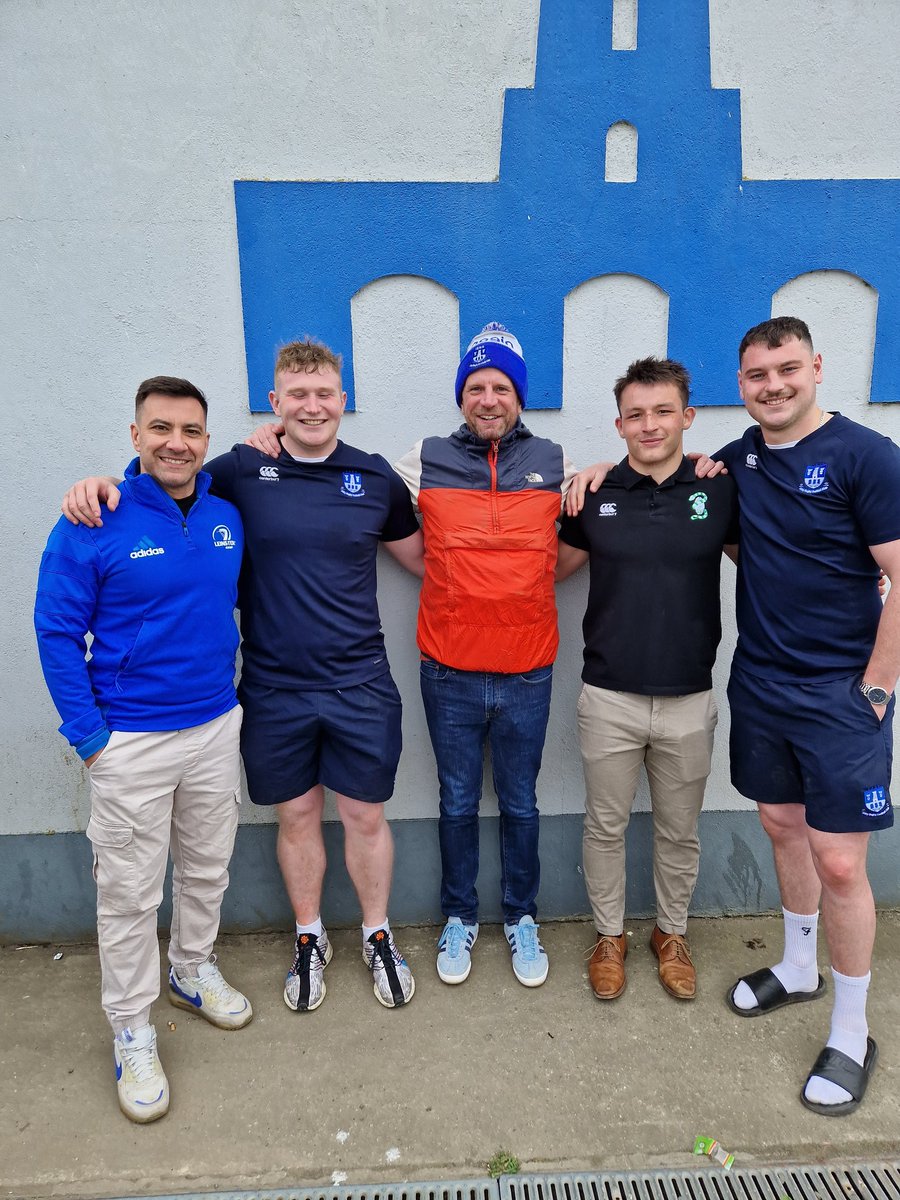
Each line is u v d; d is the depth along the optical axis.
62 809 2.67
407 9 2.29
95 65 2.29
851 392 2.55
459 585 2.24
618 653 2.29
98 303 2.42
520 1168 1.86
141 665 1.95
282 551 2.17
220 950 2.67
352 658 2.26
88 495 1.86
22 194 2.35
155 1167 1.87
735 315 2.48
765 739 2.13
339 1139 1.94
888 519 1.87
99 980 2.54
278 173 2.36
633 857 2.81
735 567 2.55
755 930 2.75
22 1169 1.86
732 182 2.41
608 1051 2.21
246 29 2.29
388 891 2.49
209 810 2.13
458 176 2.38
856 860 2.01
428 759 2.72
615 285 2.46
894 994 2.40
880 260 2.46
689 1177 1.84
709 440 2.56
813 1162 1.87
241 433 2.51
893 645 1.89
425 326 2.47
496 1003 2.40
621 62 2.34
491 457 2.29
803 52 2.36
